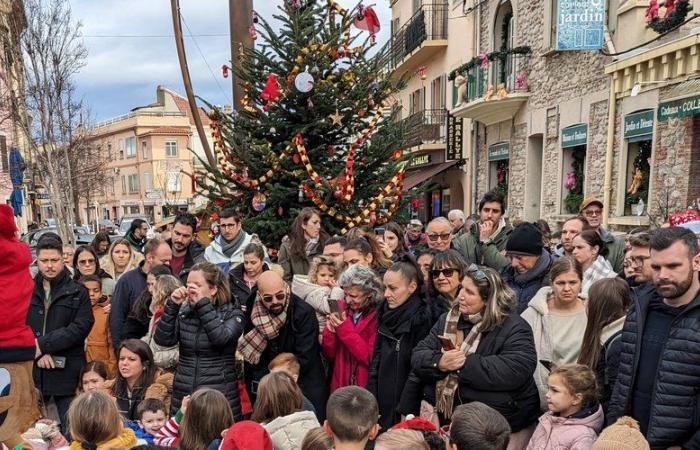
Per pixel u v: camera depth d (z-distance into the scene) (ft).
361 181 21.29
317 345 11.32
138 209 147.64
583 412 7.94
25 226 80.53
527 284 11.76
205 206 23.12
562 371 8.05
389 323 10.44
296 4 20.16
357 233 14.58
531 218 37.14
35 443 8.88
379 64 21.35
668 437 7.11
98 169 89.20
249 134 21.02
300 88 18.28
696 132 21.39
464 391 8.79
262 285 10.66
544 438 8.00
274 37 20.56
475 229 16.97
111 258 18.40
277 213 20.74
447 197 55.31
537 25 35.17
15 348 5.18
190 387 10.48
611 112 26.91
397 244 16.55
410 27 58.75
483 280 8.94
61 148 49.37
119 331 13.73
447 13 52.90
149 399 10.37
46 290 12.80
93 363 11.98
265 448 6.73
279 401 8.73
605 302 9.04
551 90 33.73
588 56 29.58
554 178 33.65
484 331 8.95
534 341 9.31
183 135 142.31
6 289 5.05
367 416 7.18
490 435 6.63
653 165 23.73
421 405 9.42
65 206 46.75
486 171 44.93
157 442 9.39
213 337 10.28
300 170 19.42
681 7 21.44
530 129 36.58
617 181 26.81
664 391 7.22
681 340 7.19
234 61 21.30
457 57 50.06
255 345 11.04
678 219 14.19
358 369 11.14
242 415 11.47
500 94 37.17
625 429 6.61
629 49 25.45
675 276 7.18
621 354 8.02
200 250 17.54
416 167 56.49
